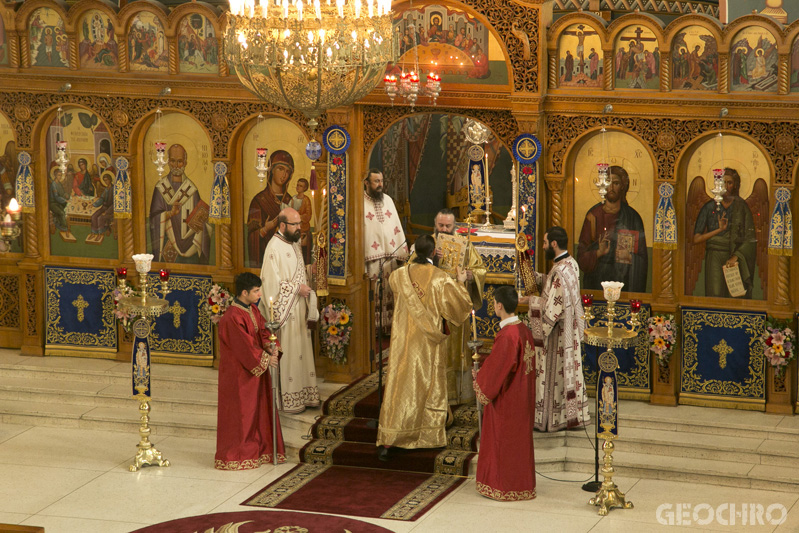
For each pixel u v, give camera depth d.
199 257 14.09
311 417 12.78
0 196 14.60
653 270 12.66
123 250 14.27
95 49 13.82
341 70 9.39
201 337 14.23
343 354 13.47
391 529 10.56
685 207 12.53
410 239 17.16
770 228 12.04
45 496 11.44
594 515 10.84
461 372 12.85
